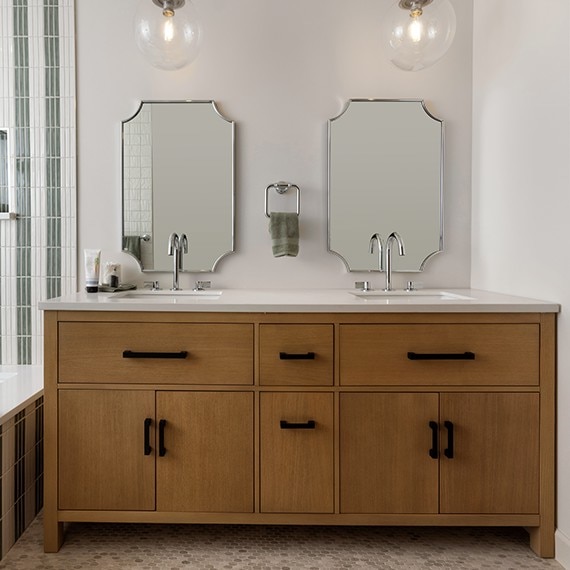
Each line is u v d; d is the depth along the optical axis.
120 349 1.67
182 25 1.92
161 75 2.27
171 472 1.68
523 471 1.67
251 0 2.27
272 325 1.67
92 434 1.68
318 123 2.29
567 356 1.60
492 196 2.10
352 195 2.28
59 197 2.28
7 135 2.27
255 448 1.67
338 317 1.66
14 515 1.75
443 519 1.68
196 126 2.26
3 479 1.68
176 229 2.28
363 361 1.67
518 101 1.88
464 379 1.66
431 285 2.32
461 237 2.32
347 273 2.31
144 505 1.68
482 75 2.19
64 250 2.29
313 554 1.70
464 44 2.29
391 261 2.30
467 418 1.67
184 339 1.67
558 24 1.62
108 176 2.28
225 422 1.67
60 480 1.68
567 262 1.59
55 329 1.67
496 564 1.64
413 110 2.28
